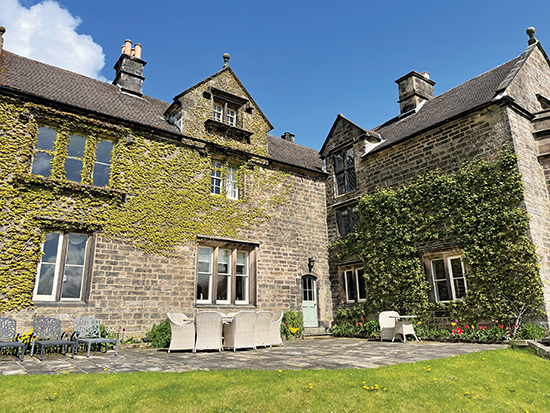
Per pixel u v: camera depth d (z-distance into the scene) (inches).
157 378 225.0
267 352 352.2
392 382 229.3
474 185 469.1
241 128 586.2
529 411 213.8
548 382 267.6
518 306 412.2
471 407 207.8
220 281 533.3
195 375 232.8
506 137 451.2
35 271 391.2
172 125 548.1
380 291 552.4
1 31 481.1
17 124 410.3
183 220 502.9
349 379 229.0
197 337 357.1
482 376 259.9
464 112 487.8
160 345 418.6
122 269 443.2
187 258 496.4
